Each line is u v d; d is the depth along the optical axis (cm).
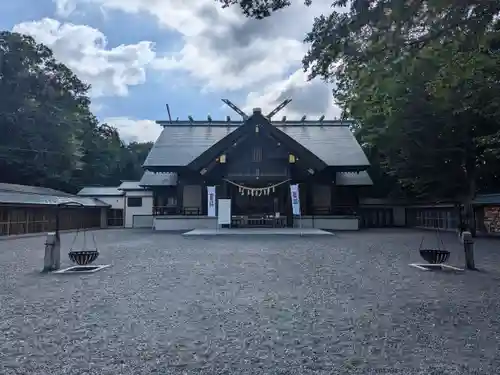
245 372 288
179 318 429
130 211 2909
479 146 1562
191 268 788
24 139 2805
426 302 495
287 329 389
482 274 705
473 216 1753
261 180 2103
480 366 296
